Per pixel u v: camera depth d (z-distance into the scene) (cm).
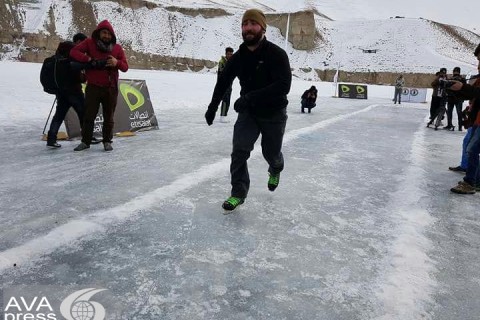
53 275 233
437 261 274
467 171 445
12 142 619
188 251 271
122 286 225
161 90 1761
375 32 8700
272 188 385
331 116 1230
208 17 8544
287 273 248
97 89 562
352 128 969
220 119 939
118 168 487
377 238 308
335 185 455
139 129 768
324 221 340
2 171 456
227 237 297
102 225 308
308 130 881
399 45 7988
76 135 668
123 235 292
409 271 257
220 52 7625
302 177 484
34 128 739
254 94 304
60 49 567
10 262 245
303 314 206
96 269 242
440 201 412
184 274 241
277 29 8456
